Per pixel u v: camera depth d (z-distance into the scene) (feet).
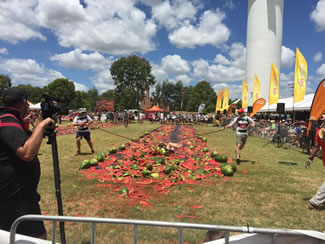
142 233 10.15
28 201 8.05
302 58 52.90
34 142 7.29
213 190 18.83
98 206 15.57
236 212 14.83
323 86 36.24
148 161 26.84
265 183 20.88
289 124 56.59
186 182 20.71
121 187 18.60
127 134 65.77
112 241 10.27
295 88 53.88
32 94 326.65
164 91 297.94
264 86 144.36
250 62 148.25
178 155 32.60
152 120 128.16
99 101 154.71
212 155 32.68
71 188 18.92
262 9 141.49
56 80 287.69
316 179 22.45
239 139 29.19
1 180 7.48
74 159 30.17
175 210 14.90
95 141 49.83
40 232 8.17
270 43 142.61
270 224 13.34
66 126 94.27
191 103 343.87
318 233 6.09
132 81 269.85
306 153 38.60
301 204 16.28
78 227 12.06
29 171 8.04
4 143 7.35
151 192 18.31
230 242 6.33
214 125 114.73
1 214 7.77
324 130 15.89
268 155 35.91
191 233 8.97
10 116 7.73
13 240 6.47
